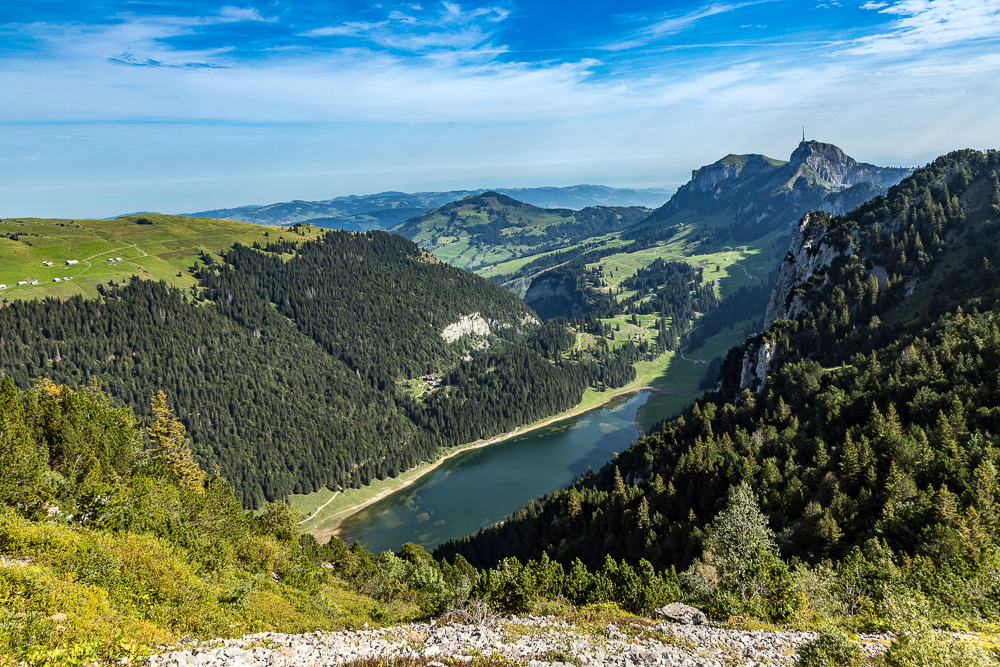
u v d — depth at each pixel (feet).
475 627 102.06
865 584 131.44
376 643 88.28
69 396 198.49
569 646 90.68
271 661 75.36
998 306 368.89
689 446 394.11
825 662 84.28
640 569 142.41
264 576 140.46
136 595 91.25
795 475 270.67
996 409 251.19
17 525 99.60
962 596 115.85
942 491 178.19
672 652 89.51
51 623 65.92
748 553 168.76
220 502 172.14
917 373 312.71
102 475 167.84
